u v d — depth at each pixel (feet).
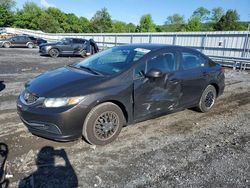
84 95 12.02
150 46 15.98
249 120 17.83
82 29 269.64
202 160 12.12
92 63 15.55
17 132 14.43
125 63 14.17
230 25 225.76
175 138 14.46
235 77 35.76
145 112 14.52
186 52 16.87
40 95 12.05
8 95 22.86
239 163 11.94
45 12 266.77
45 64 46.55
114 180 10.36
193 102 17.57
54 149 12.62
